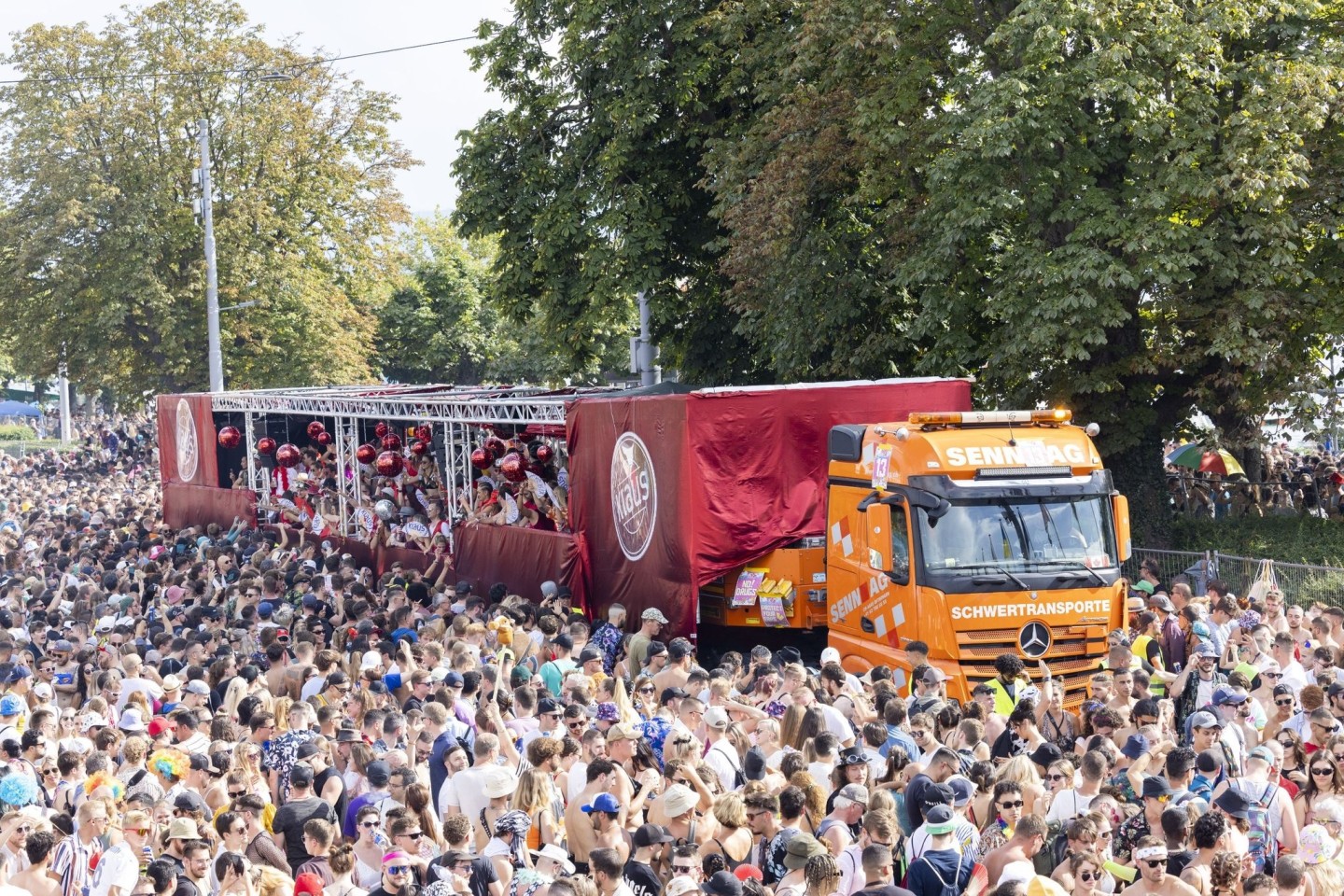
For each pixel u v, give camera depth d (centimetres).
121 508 6128
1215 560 3189
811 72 3906
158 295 7625
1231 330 3183
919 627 2355
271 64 8112
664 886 1330
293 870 1462
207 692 2062
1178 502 4394
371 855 1424
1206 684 2002
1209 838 1259
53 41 7844
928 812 1338
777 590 2747
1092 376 3412
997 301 3297
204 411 5472
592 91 4816
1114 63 3097
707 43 4478
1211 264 3238
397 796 1526
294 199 8244
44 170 7675
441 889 1243
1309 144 3312
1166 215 3231
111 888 1386
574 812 1503
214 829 1487
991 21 3572
